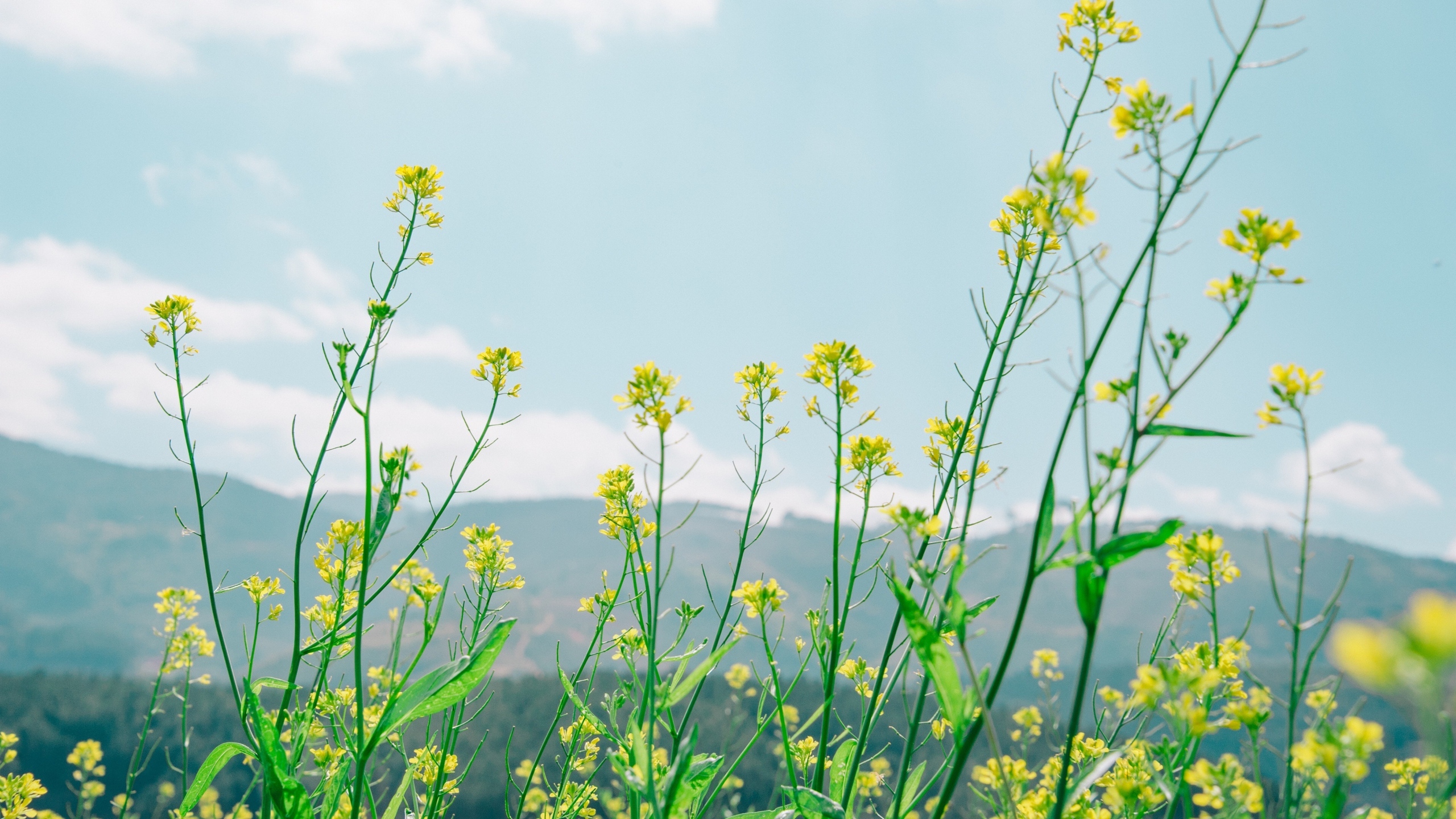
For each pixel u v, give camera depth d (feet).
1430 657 2.12
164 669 12.81
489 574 10.07
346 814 8.70
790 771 7.51
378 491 7.73
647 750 6.32
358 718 6.81
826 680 7.91
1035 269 7.79
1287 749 5.10
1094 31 7.56
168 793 12.77
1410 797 7.02
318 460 8.29
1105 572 4.82
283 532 508.12
